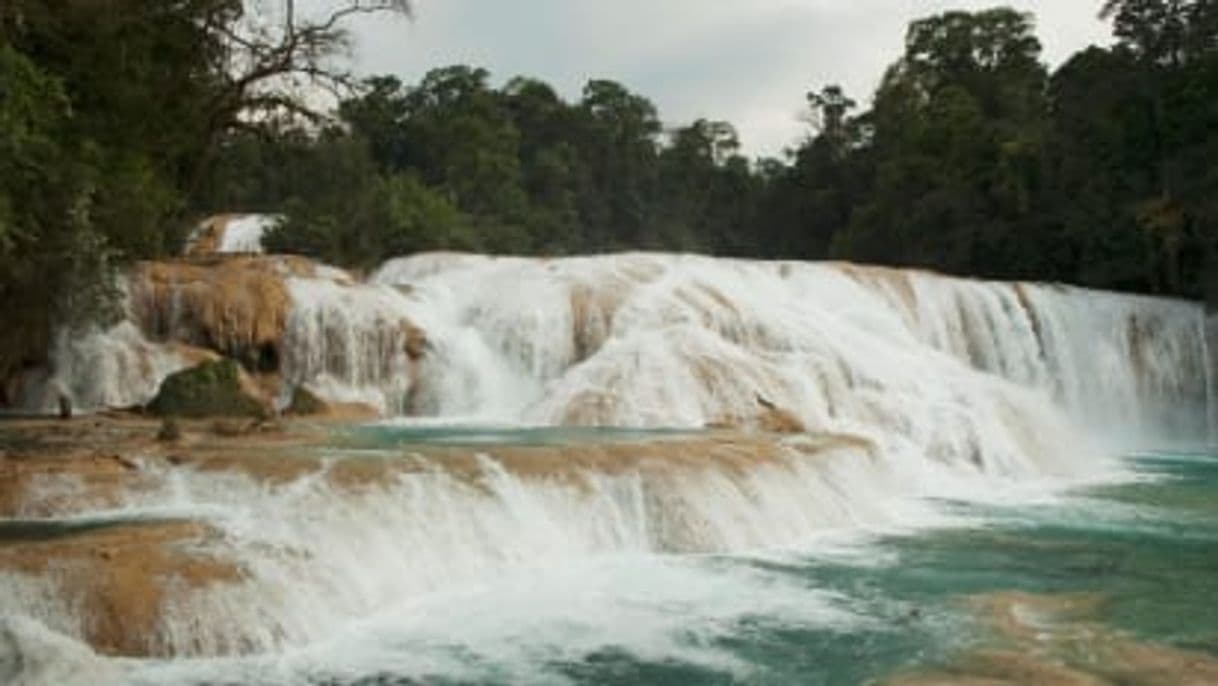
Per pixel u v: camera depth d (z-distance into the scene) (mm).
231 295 26688
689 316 28578
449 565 14828
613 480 17188
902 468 23781
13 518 14312
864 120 83562
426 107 104125
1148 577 15750
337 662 11695
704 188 112812
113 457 15938
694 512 17266
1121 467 29781
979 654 12070
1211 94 45906
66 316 21750
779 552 17203
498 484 16109
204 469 15516
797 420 24250
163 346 25719
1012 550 17578
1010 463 26281
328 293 27812
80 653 11039
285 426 22125
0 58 13609
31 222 15688
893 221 61281
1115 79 50594
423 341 27719
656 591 14680
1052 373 37281
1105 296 39781
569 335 28672
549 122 110625
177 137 22531
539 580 15078
